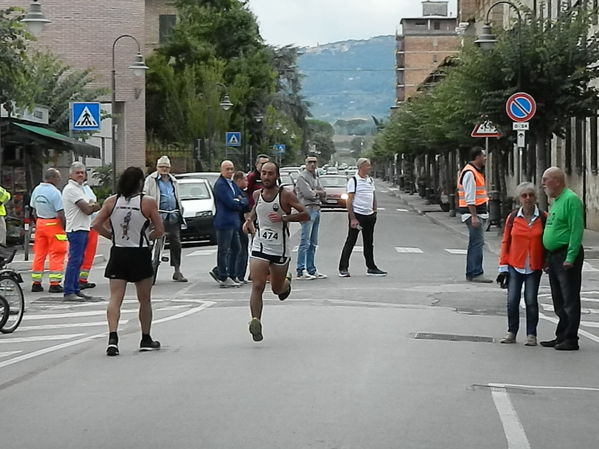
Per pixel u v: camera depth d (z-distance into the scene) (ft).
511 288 42.14
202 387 32.22
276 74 247.29
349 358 37.50
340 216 153.99
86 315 51.24
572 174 128.77
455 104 104.68
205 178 112.68
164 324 47.37
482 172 65.10
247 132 231.09
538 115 96.89
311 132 490.90
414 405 29.78
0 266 48.83
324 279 66.85
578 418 28.84
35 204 60.70
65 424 27.53
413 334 43.78
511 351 40.27
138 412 28.84
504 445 25.43
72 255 56.54
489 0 208.03
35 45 172.65
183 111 200.64
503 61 97.04
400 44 544.21
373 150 437.58
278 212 41.01
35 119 117.19
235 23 237.66
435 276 69.00
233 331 44.62
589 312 53.31
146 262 39.42
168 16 244.42
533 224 41.60
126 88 180.14
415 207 194.49
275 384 32.60
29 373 35.50
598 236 104.83
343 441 25.40
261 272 40.93
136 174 39.37
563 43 95.50
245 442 25.29
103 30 178.91
